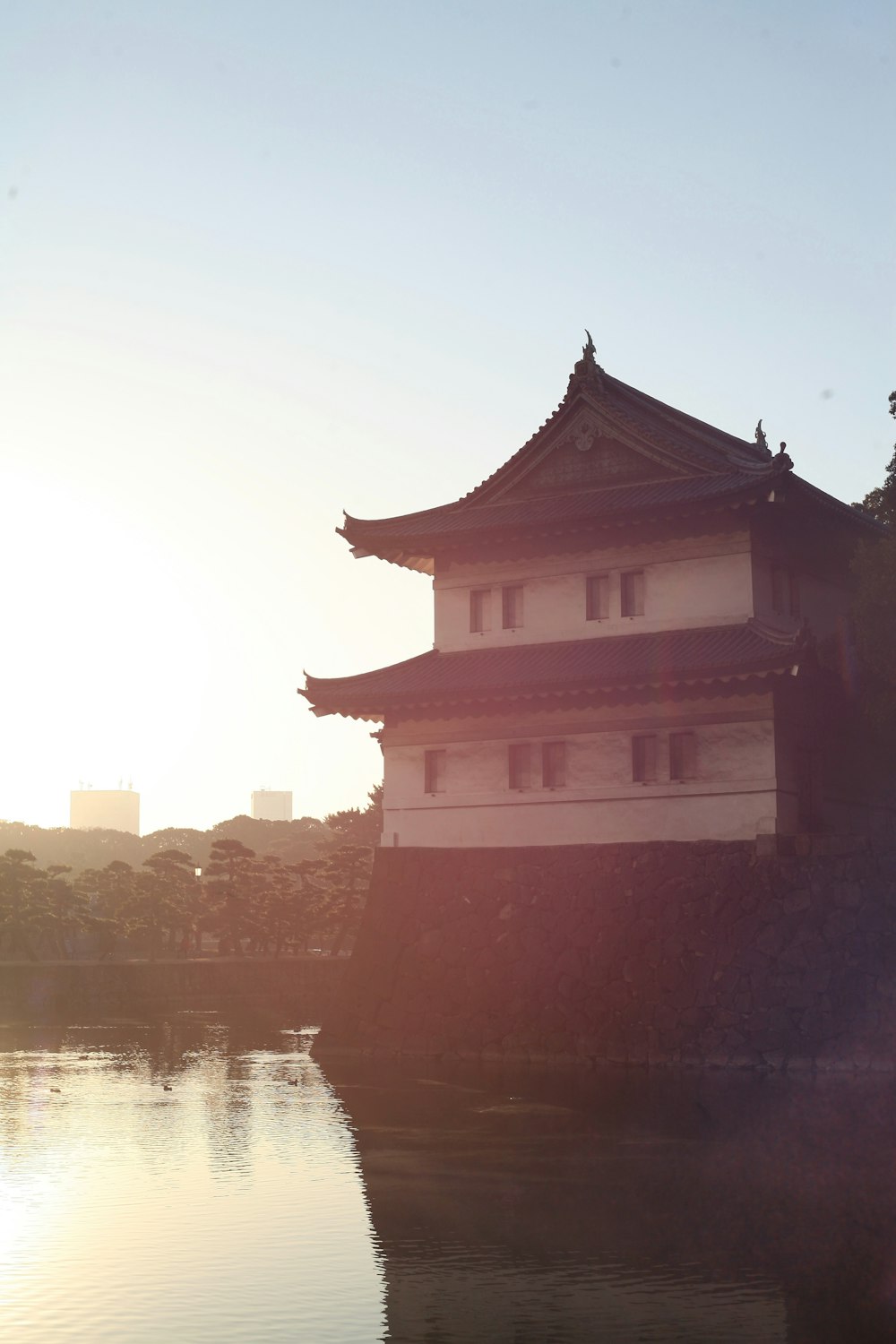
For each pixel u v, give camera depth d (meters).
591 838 49.88
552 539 53.94
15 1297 21.03
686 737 48.97
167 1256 23.17
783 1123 35.41
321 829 198.12
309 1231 24.83
